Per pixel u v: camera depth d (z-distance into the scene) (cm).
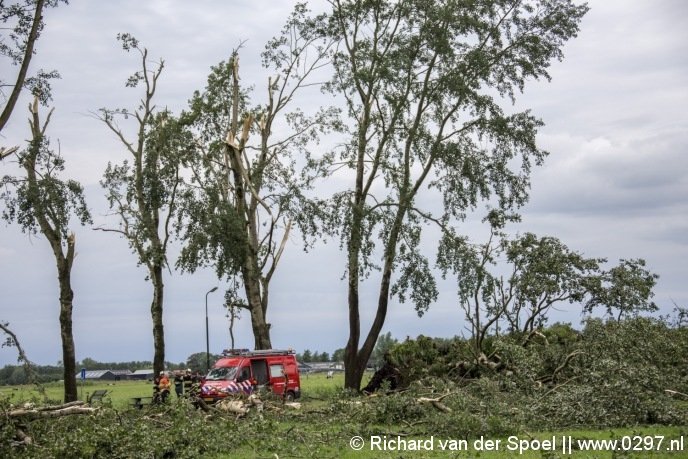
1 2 2577
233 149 3812
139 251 3672
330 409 2333
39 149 3281
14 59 2591
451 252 3588
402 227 3684
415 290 3669
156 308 3728
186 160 3806
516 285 3472
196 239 3619
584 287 3462
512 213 3628
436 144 3750
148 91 3800
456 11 3706
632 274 3481
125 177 3719
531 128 3744
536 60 3725
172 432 1856
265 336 3825
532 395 2438
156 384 3191
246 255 3725
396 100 3725
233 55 4072
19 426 1798
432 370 3250
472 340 3288
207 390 3078
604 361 2266
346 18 3859
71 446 1648
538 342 3419
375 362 5388
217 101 4106
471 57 3681
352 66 3806
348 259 3659
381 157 3816
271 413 2369
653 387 2248
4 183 3234
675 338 2848
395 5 3772
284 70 4062
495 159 3791
